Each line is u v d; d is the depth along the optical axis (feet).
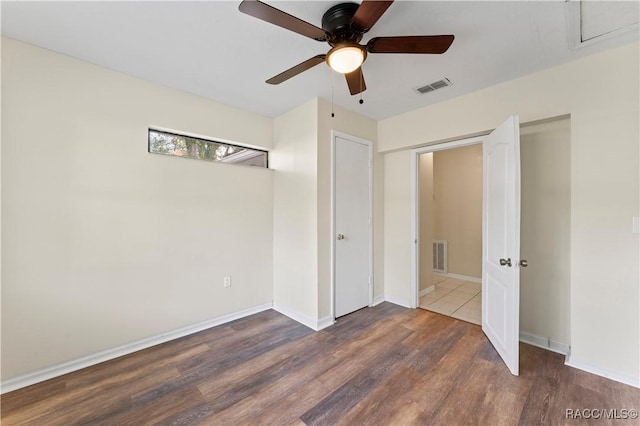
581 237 6.94
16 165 6.34
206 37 6.20
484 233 8.95
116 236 7.71
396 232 11.88
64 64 6.91
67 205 6.97
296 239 10.28
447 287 14.46
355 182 10.87
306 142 9.84
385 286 12.30
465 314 10.64
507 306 7.11
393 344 8.28
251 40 6.31
